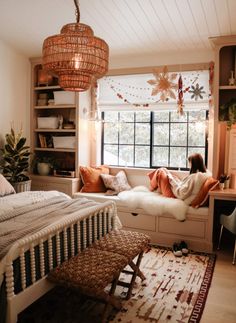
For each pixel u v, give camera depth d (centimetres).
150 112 448
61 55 197
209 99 392
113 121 470
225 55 375
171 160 443
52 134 479
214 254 343
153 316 221
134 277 254
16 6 296
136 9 292
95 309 230
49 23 333
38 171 457
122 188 427
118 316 221
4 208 249
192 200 359
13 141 391
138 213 381
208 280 279
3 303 176
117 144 473
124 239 255
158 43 377
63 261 224
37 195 300
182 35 350
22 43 398
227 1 270
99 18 311
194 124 425
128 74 433
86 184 435
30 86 457
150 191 413
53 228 208
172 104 416
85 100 453
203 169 385
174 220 364
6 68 410
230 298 250
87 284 189
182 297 249
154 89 423
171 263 318
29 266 193
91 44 199
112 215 299
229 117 347
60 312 225
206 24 318
